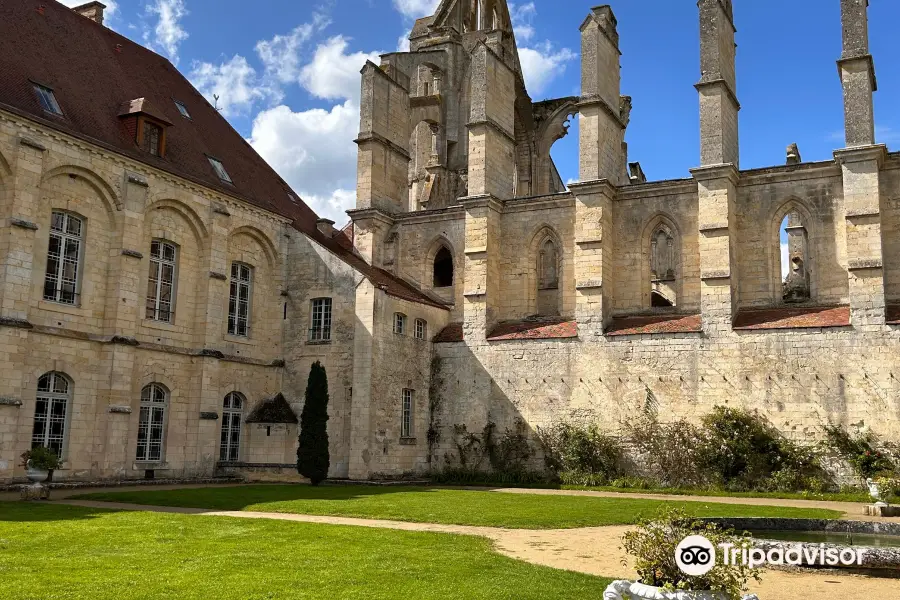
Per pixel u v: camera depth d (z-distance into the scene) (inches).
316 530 743.1
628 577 557.3
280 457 1563.7
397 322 1624.0
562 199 1705.2
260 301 1638.8
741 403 1417.3
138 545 637.3
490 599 468.1
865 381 1336.1
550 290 1780.3
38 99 1267.2
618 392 1521.9
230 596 462.3
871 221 1378.0
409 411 1638.8
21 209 1180.5
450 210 1813.5
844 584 536.4
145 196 1379.2
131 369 1327.5
